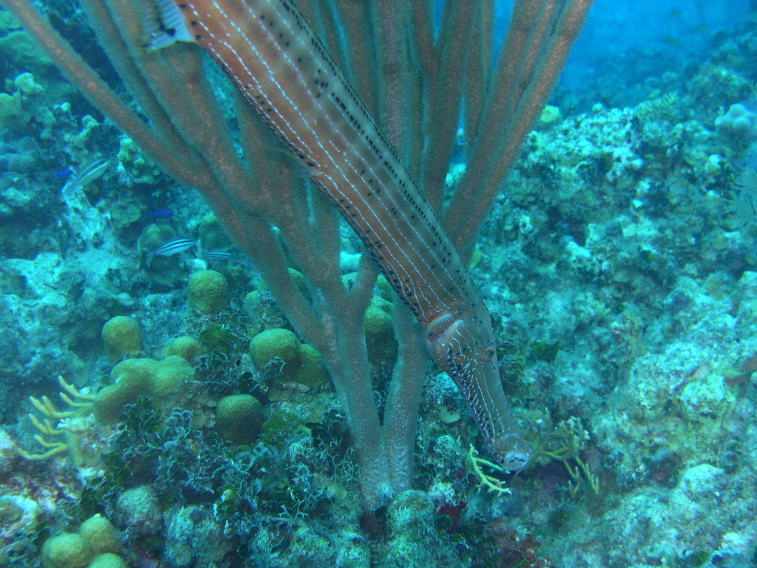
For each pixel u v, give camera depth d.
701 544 0.61
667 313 0.86
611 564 0.67
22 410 0.89
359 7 0.53
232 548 0.58
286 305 0.62
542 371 0.84
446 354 0.58
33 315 0.93
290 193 0.57
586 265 0.98
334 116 0.47
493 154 0.57
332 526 0.61
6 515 0.60
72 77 0.51
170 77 0.50
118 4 0.47
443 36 0.56
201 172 0.56
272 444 0.66
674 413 0.70
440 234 0.55
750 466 0.61
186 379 0.67
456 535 0.64
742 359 0.67
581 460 0.78
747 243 0.94
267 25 0.43
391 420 0.65
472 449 0.70
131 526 0.59
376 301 0.81
